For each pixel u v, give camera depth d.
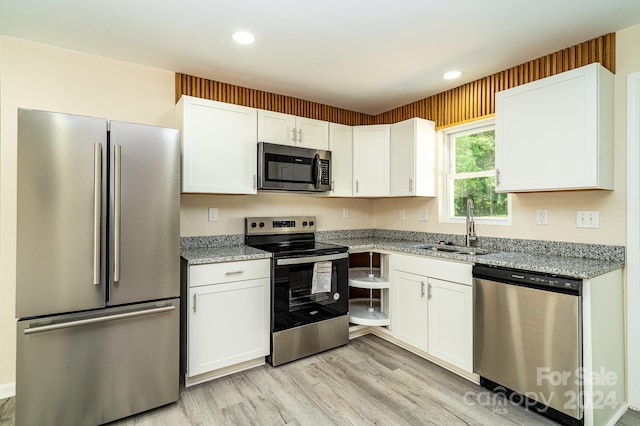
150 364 1.95
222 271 2.30
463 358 2.26
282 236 3.22
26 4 1.75
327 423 1.83
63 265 1.72
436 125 3.20
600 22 1.93
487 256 2.28
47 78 2.22
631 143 1.97
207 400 2.06
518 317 1.93
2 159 2.10
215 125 2.55
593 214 2.13
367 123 3.88
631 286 1.97
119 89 2.46
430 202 3.29
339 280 2.85
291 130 2.96
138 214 1.91
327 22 1.94
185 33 2.07
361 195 3.36
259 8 1.80
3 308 2.11
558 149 2.03
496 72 2.67
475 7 1.78
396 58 2.41
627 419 1.89
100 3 1.75
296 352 2.60
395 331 2.84
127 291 1.88
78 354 1.76
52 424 1.70
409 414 1.91
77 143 1.75
